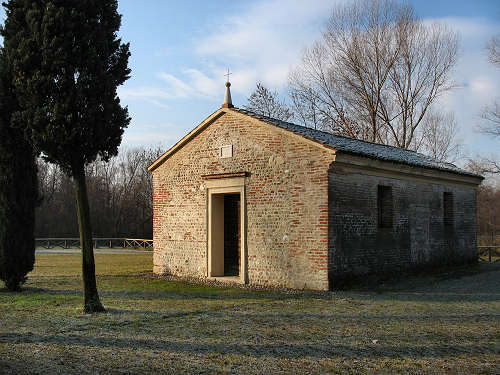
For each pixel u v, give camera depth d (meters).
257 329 8.53
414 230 16.77
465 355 7.00
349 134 34.06
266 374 6.10
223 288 13.91
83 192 10.30
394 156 16.61
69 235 48.06
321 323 9.05
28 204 13.51
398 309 10.55
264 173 14.49
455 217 19.55
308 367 6.38
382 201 15.89
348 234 13.68
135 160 52.28
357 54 33.09
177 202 17.16
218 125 15.95
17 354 6.88
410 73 32.66
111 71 10.87
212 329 8.52
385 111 33.38
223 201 16.47
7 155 12.94
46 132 9.69
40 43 9.91
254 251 14.59
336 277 13.17
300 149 13.65
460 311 10.38
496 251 27.75
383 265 15.09
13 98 12.08
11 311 10.15
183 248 16.88
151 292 13.16
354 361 6.66
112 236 48.94
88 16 10.34
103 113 10.35
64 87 9.94
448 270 18.36
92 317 9.52
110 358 6.72
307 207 13.40
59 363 6.46
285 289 13.45
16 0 10.46
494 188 43.84
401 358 6.82
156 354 6.94
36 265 22.16
